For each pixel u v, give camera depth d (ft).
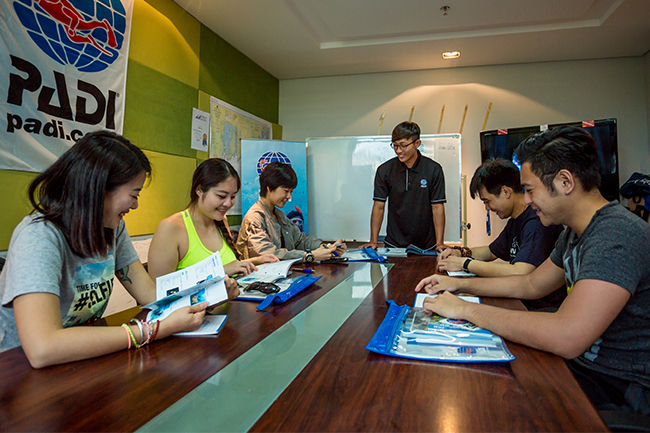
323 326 3.01
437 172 8.75
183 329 2.82
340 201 13.53
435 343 2.56
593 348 2.97
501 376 2.12
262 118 13.97
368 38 11.85
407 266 5.87
